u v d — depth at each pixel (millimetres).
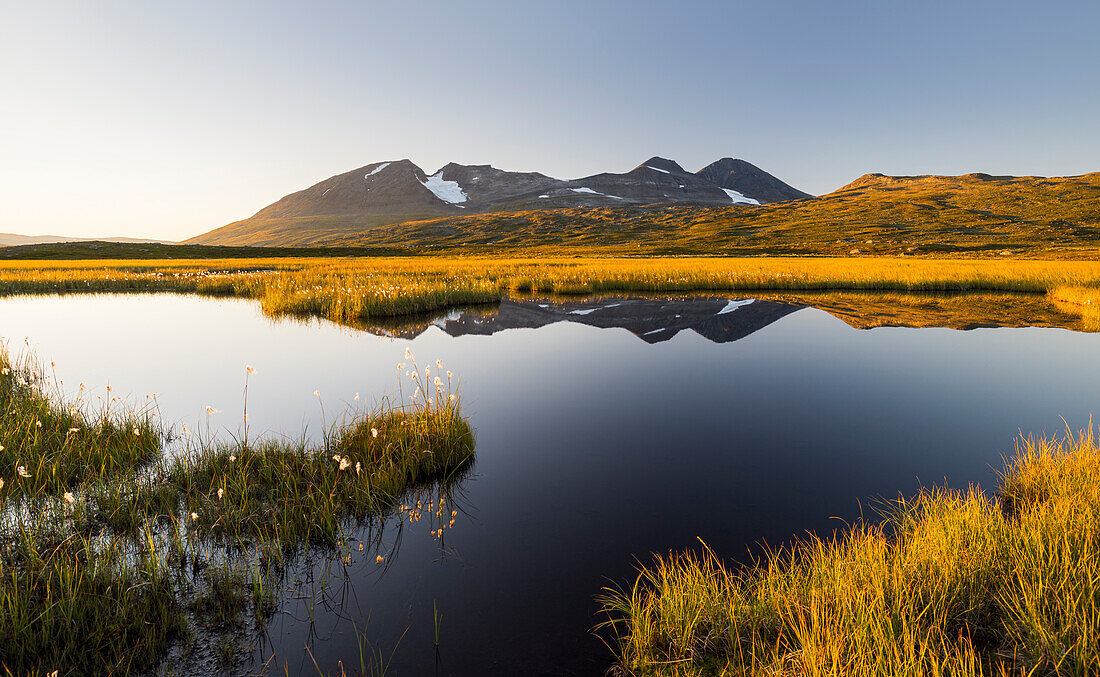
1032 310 21078
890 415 8469
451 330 16625
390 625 3781
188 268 48688
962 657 3006
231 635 3678
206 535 4777
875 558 3891
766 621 3473
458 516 5281
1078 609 3219
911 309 21641
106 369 11156
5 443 5938
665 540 4785
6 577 3898
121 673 3318
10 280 30922
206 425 7691
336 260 72000
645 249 102750
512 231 162875
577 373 11195
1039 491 5207
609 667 3383
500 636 3662
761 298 26266
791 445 7160
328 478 5730
